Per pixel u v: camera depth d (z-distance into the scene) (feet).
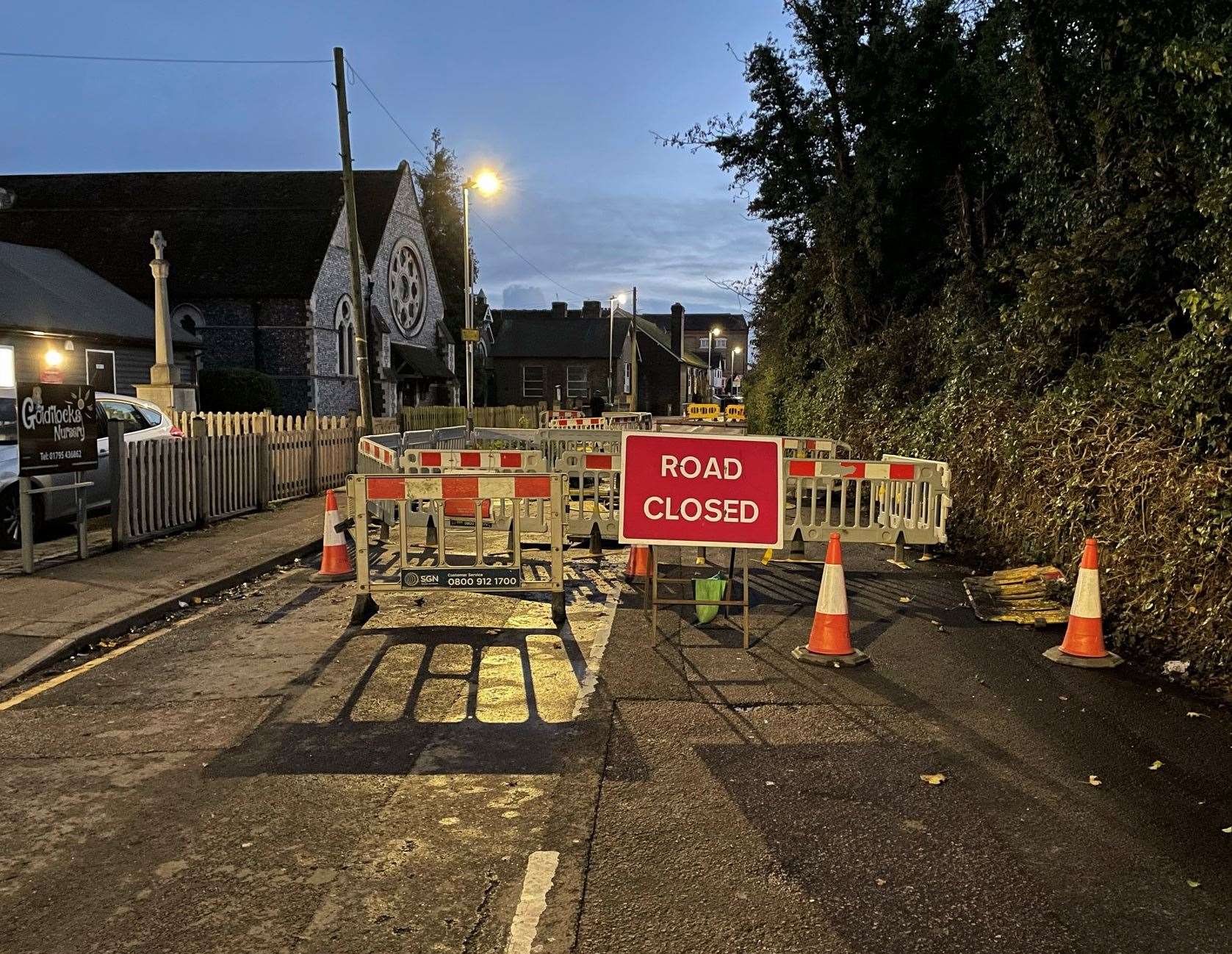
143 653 20.99
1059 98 36.06
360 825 12.61
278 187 132.16
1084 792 13.75
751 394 101.71
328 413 118.32
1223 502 19.15
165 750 15.23
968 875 11.36
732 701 17.66
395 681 18.89
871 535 31.65
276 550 32.81
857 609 25.27
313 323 113.60
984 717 16.93
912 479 31.14
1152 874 11.44
